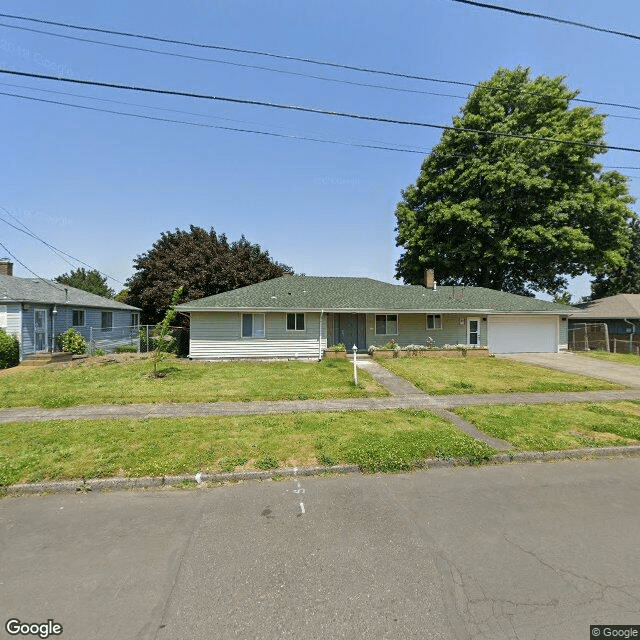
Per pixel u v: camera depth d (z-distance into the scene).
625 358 18.77
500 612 2.73
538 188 24.98
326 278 23.56
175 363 16.50
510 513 4.25
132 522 4.08
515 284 33.28
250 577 3.13
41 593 2.96
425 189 29.55
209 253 27.33
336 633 2.54
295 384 11.72
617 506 4.43
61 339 19.16
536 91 26.56
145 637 2.53
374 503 4.50
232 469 5.36
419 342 20.89
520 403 9.51
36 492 4.85
